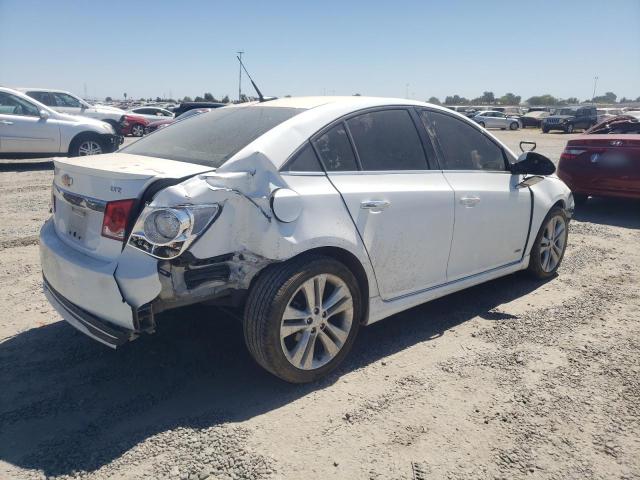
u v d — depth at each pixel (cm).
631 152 786
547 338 403
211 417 296
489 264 448
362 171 351
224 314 424
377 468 259
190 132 379
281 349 309
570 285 521
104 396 315
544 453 273
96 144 1306
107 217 289
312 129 335
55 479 247
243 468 256
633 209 910
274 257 299
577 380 343
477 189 420
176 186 280
